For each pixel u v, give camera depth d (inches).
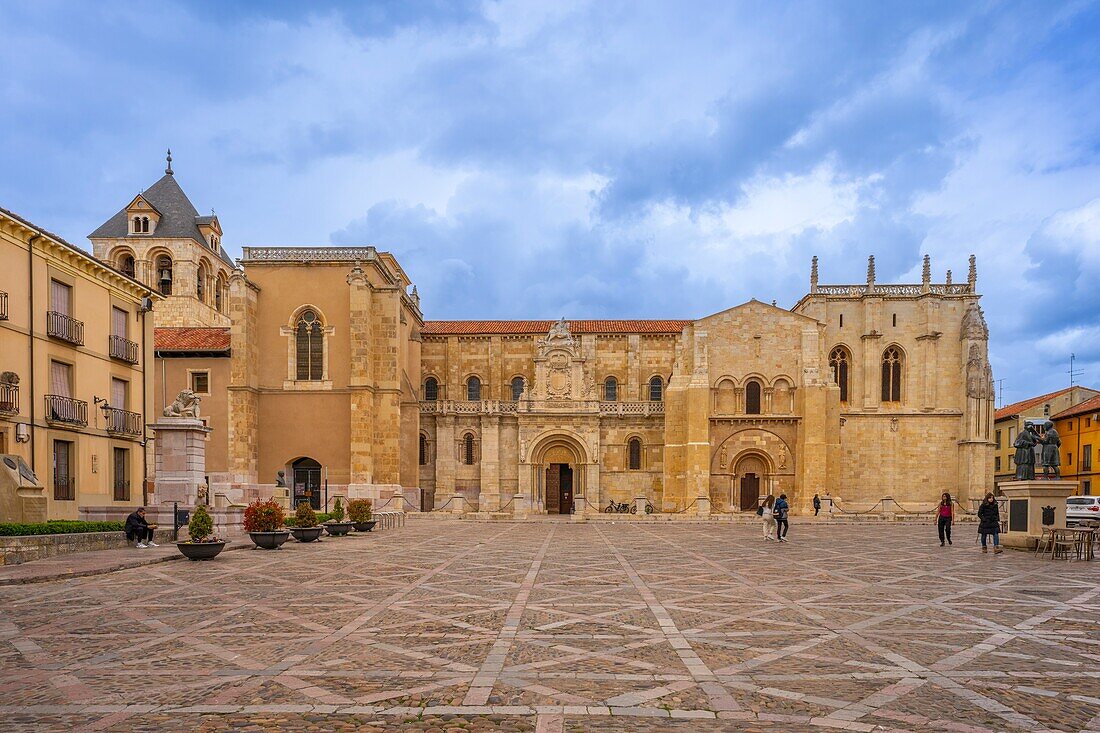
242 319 2023.9
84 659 386.9
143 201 2672.2
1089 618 510.0
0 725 284.0
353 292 2044.8
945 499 1172.5
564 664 376.8
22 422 1194.0
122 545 996.6
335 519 1368.1
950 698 321.7
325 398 2073.1
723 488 2281.0
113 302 1482.5
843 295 2490.2
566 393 2326.5
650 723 287.6
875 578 724.0
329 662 380.2
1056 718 296.7
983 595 612.4
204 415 2059.5
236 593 614.9
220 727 282.8
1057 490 1042.1
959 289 2480.3
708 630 462.0
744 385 2311.8
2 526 856.3
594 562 868.0
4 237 1173.7
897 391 2474.2
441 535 1352.1
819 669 369.1
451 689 332.2
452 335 2568.9
